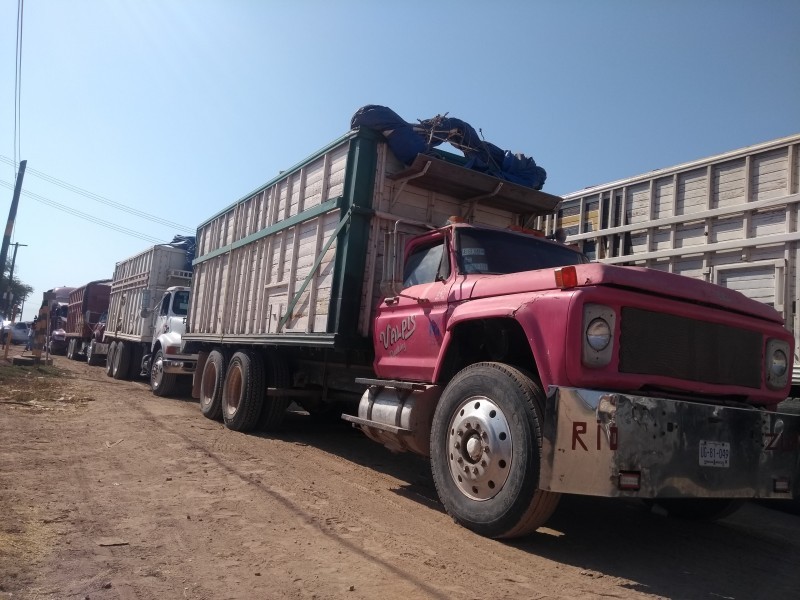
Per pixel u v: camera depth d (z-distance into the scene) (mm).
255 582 3551
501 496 4258
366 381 6090
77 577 3492
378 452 8039
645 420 3914
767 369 4844
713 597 3730
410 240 6555
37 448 6832
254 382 8875
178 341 13305
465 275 5488
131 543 4086
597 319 4059
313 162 8070
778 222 6496
